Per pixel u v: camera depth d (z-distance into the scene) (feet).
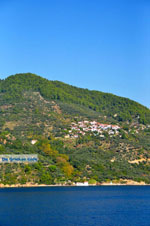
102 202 514.27
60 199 527.40
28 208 442.50
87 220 379.55
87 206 471.62
